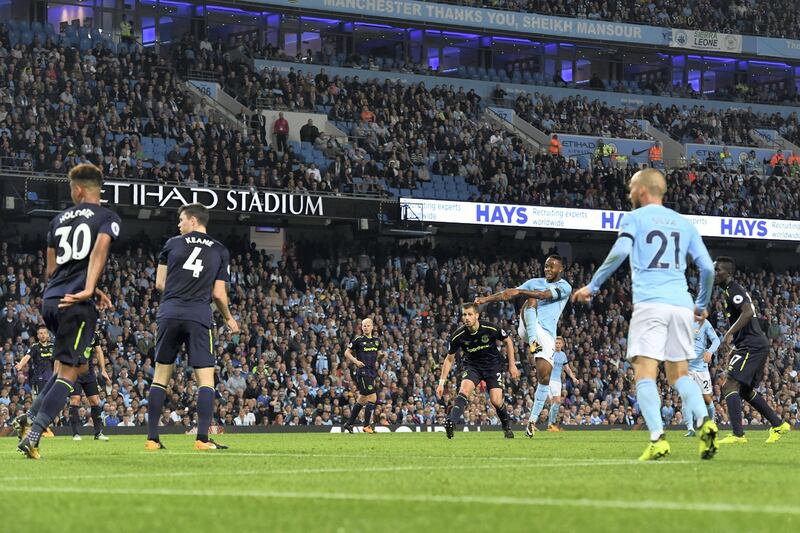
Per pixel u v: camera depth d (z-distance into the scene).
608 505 9.64
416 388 58.50
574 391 62.81
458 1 88.56
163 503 9.99
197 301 21.11
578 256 78.75
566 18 91.25
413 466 15.27
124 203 58.25
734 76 99.69
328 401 55.81
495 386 31.48
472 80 87.62
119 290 56.84
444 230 74.38
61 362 17.47
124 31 75.50
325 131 75.75
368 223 65.75
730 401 27.05
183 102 69.81
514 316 69.12
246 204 61.69
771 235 77.12
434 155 76.75
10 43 71.06
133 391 50.66
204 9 81.56
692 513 9.02
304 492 11.00
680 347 16.47
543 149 82.94
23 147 59.00
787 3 100.81
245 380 54.12
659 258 16.47
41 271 57.75
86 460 16.98
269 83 76.50
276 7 82.38
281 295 62.53
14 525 8.55
